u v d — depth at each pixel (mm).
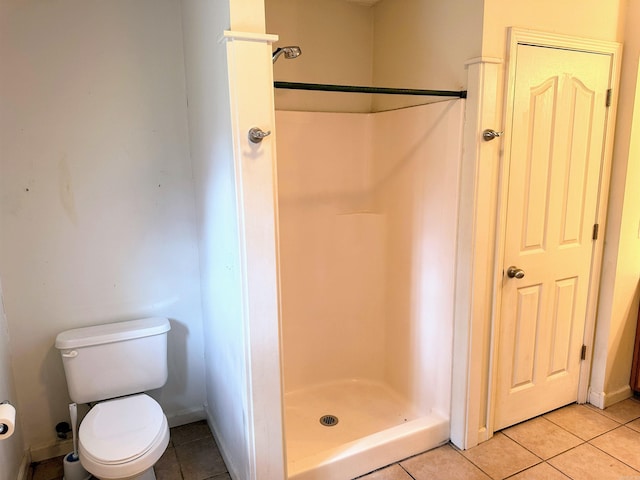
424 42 2189
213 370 2297
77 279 2133
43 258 2053
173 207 2281
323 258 2662
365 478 2025
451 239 2123
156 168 2215
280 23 2350
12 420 1437
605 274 2484
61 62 1960
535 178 2148
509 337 2256
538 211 2197
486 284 2117
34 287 2055
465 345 2125
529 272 2238
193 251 2361
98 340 2021
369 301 2754
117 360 2078
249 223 1594
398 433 2145
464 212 2045
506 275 2164
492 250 2102
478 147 1948
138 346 2111
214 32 1659
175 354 2418
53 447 2191
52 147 1997
